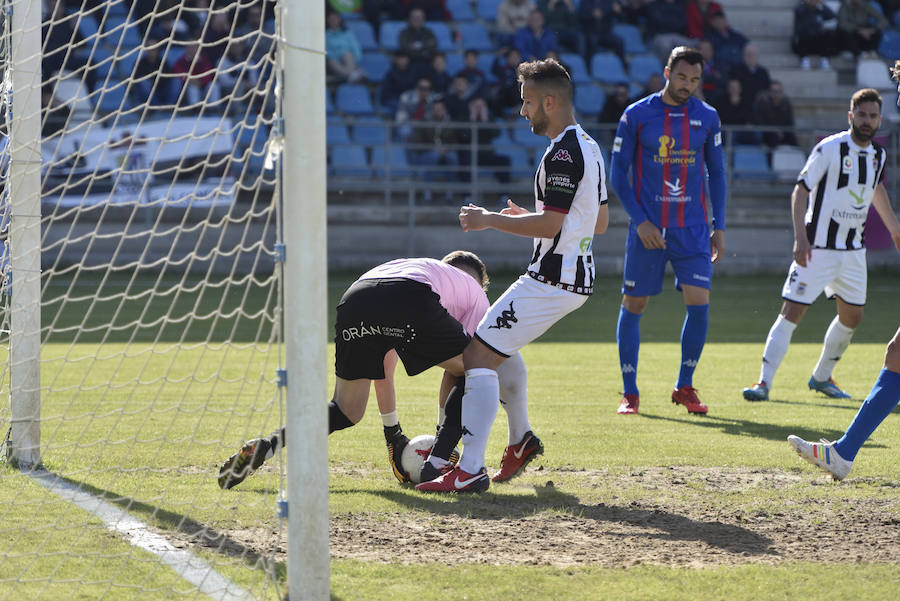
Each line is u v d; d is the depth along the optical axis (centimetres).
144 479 1402
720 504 1312
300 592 902
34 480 1388
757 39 6738
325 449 903
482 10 6644
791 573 1012
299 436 895
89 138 4853
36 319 1466
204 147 4938
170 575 996
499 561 1055
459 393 1433
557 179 1323
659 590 958
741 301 4475
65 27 5144
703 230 2108
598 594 946
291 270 892
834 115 6412
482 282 1567
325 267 900
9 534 1129
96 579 983
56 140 4847
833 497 1352
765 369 2225
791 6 6775
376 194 5681
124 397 2117
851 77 6575
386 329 1352
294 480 898
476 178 5456
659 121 2098
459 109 5456
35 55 1380
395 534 1155
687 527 1197
